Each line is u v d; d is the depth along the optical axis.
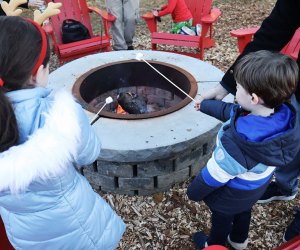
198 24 4.30
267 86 1.31
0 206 1.39
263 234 2.26
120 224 1.71
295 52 3.05
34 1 3.59
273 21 1.76
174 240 2.25
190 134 2.35
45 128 1.18
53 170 1.20
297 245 1.21
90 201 1.50
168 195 2.57
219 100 1.91
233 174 1.50
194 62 3.30
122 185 2.52
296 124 1.44
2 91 1.10
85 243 1.50
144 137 2.34
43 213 1.35
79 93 2.78
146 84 3.40
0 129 1.10
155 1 6.55
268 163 1.43
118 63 3.21
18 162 1.14
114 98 3.39
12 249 1.78
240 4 6.19
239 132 1.44
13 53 1.09
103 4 6.37
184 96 3.11
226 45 4.87
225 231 1.93
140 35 5.33
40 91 1.21
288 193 2.38
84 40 4.10
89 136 1.33
